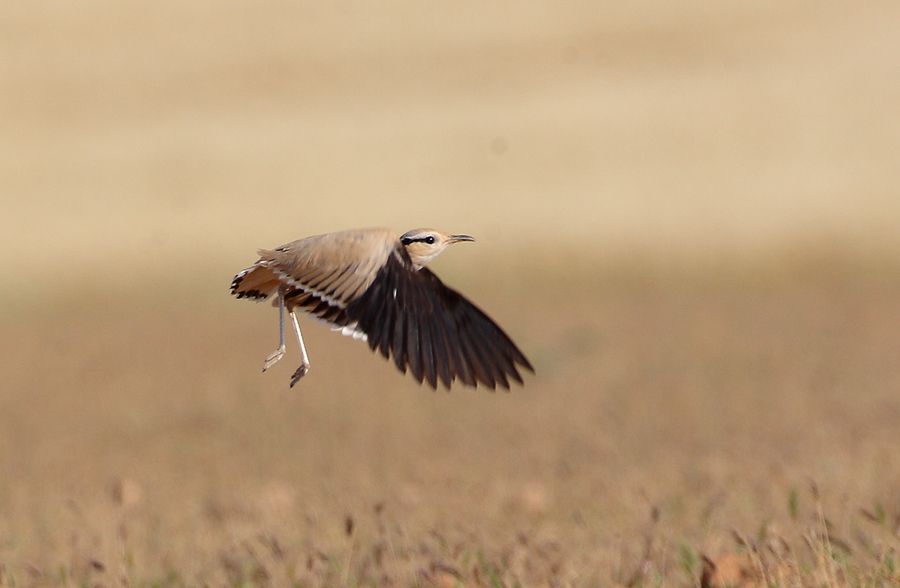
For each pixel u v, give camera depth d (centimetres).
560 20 8906
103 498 2088
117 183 7188
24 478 2375
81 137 7900
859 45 8031
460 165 7019
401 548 1448
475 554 1425
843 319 4191
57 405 3375
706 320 4341
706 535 1432
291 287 1080
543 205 6294
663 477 1953
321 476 2219
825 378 3117
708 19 8650
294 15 9344
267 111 8081
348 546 1447
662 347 3834
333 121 7825
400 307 954
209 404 3247
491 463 2264
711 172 6600
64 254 6131
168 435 2842
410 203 6538
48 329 4991
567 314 4656
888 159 6519
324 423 2916
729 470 1977
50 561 1594
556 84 8025
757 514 1609
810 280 5119
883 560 1264
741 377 3222
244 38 9069
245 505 1900
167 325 4956
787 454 2088
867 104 7275
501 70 8306
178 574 1473
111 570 1463
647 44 8425
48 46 9062
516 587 1277
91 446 2755
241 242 6184
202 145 7644
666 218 5944
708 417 2675
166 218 6575
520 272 5444
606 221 5950
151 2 9662
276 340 4481
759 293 4953
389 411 3058
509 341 964
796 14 8569
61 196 7050
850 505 1608
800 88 7569
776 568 1241
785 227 5641
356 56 8681
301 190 6856
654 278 5294
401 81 8294
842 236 5453
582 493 1836
